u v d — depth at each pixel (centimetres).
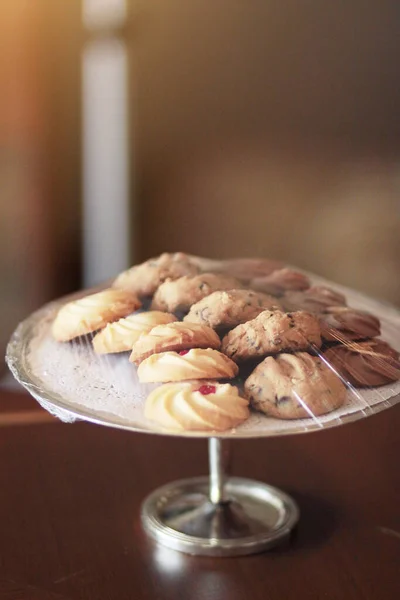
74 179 147
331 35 132
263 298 74
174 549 74
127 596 69
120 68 139
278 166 131
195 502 80
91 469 85
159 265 78
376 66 132
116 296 75
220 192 130
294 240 127
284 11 130
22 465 86
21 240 147
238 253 124
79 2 139
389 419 93
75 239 150
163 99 137
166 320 72
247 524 77
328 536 76
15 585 70
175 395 67
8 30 139
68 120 145
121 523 78
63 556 74
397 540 75
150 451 89
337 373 69
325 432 92
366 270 129
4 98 142
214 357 69
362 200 132
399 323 79
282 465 87
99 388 69
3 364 107
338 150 132
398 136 132
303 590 70
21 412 95
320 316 74
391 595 69
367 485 83
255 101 133
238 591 70
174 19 133
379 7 130
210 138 133
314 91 132
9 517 78
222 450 78
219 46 133
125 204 145
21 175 146
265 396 67
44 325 77
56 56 141
